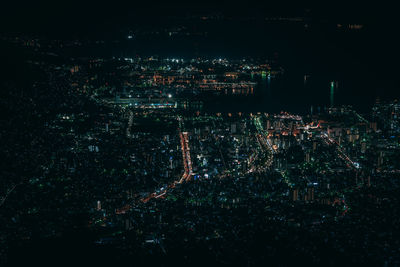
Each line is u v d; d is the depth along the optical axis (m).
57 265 37.31
